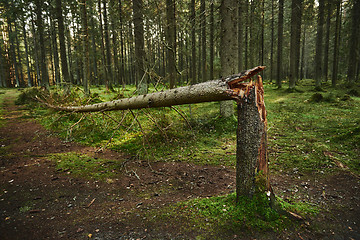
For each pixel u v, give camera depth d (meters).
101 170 4.96
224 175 4.60
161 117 8.02
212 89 2.58
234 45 8.00
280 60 19.03
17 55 45.47
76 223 2.88
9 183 4.20
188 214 2.94
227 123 8.10
